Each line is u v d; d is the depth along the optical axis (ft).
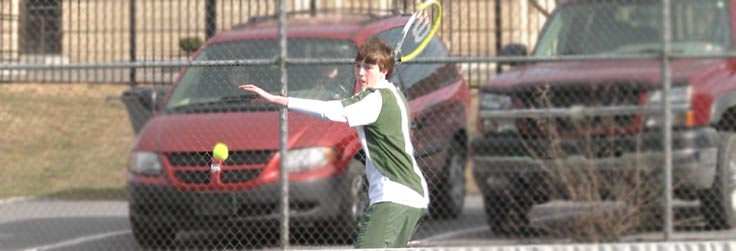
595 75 107.76
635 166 106.22
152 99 115.44
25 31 139.03
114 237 118.62
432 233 117.80
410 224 65.92
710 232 112.37
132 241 116.06
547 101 107.24
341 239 102.94
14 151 145.89
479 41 127.54
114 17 152.15
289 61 96.02
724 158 108.99
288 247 98.22
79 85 159.84
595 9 121.39
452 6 125.90
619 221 107.96
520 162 107.96
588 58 102.89
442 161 108.17
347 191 100.22
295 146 100.32
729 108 109.81
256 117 102.53
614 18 120.26
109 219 130.93
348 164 100.58
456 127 113.19
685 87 107.24
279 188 99.45
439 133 106.73
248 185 100.22
